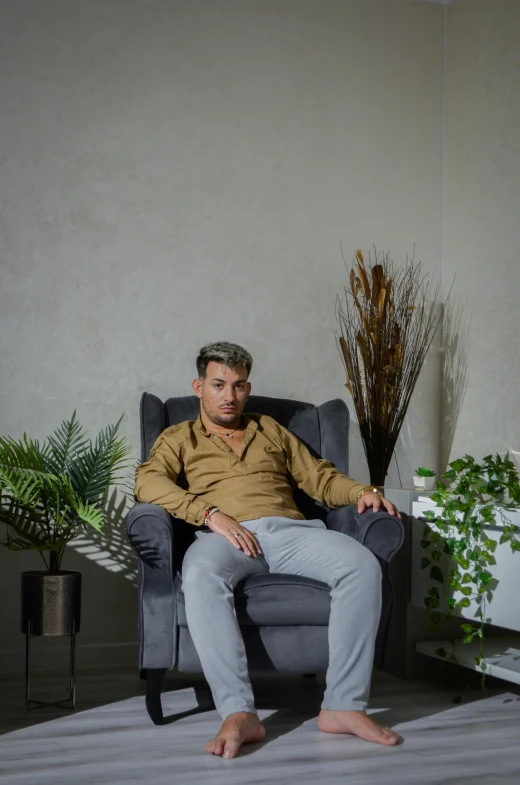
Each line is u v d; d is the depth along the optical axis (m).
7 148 3.41
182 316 3.65
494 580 2.98
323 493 3.09
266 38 3.82
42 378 3.45
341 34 3.96
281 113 3.83
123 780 2.20
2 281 3.40
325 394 3.88
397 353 3.62
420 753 2.45
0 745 2.48
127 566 3.53
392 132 4.04
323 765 2.34
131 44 3.59
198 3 3.70
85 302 3.52
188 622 2.57
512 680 2.92
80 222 3.51
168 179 3.64
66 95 3.50
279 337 3.81
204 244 3.69
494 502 3.05
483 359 3.86
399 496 3.37
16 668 3.37
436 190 4.12
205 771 2.28
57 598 2.88
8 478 2.80
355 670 2.60
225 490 3.01
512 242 3.70
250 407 3.36
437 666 3.35
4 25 3.42
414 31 4.10
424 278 4.08
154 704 2.70
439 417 4.11
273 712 2.84
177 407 3.31
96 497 3.49
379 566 2.68
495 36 3.82
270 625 2.64
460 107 4.04
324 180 3.90
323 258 3.89
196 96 3.69
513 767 2.35
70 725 2.69
